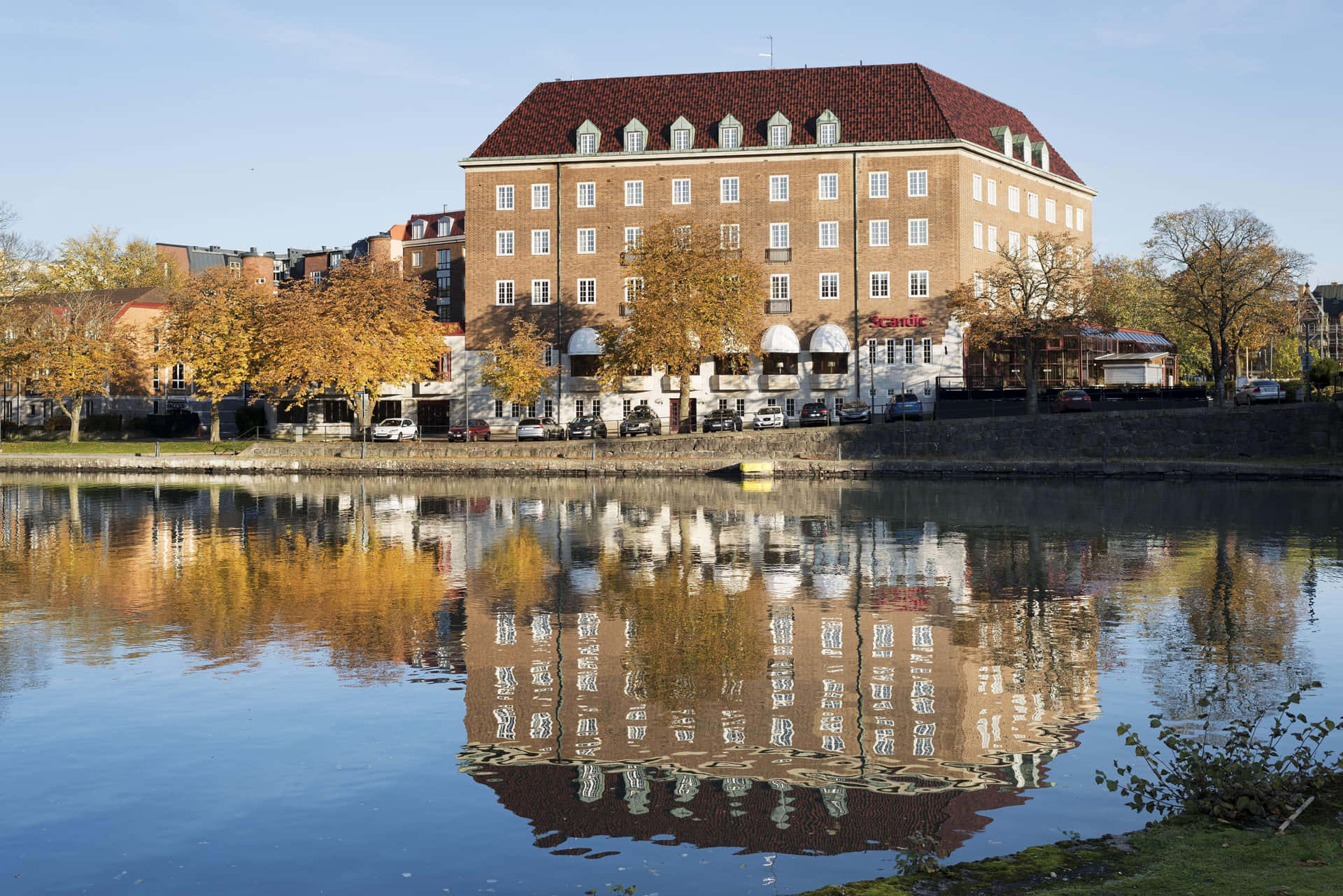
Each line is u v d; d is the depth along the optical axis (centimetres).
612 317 9900
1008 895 1012
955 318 9000
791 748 1589
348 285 8944
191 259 17888
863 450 7719
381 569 3288
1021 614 2559
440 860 1223
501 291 10062
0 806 1388
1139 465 6950
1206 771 1238
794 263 9650
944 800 1380
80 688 1938
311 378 8319
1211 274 8788
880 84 9862
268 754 1577
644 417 8956
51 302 10125
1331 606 2656
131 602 2756
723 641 2283
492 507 5294
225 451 8769
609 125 10075
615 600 2753
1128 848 1114
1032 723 1708
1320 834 1095
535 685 1947
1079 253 9212
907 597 2780
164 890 1157
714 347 8362
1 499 5853
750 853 1230
